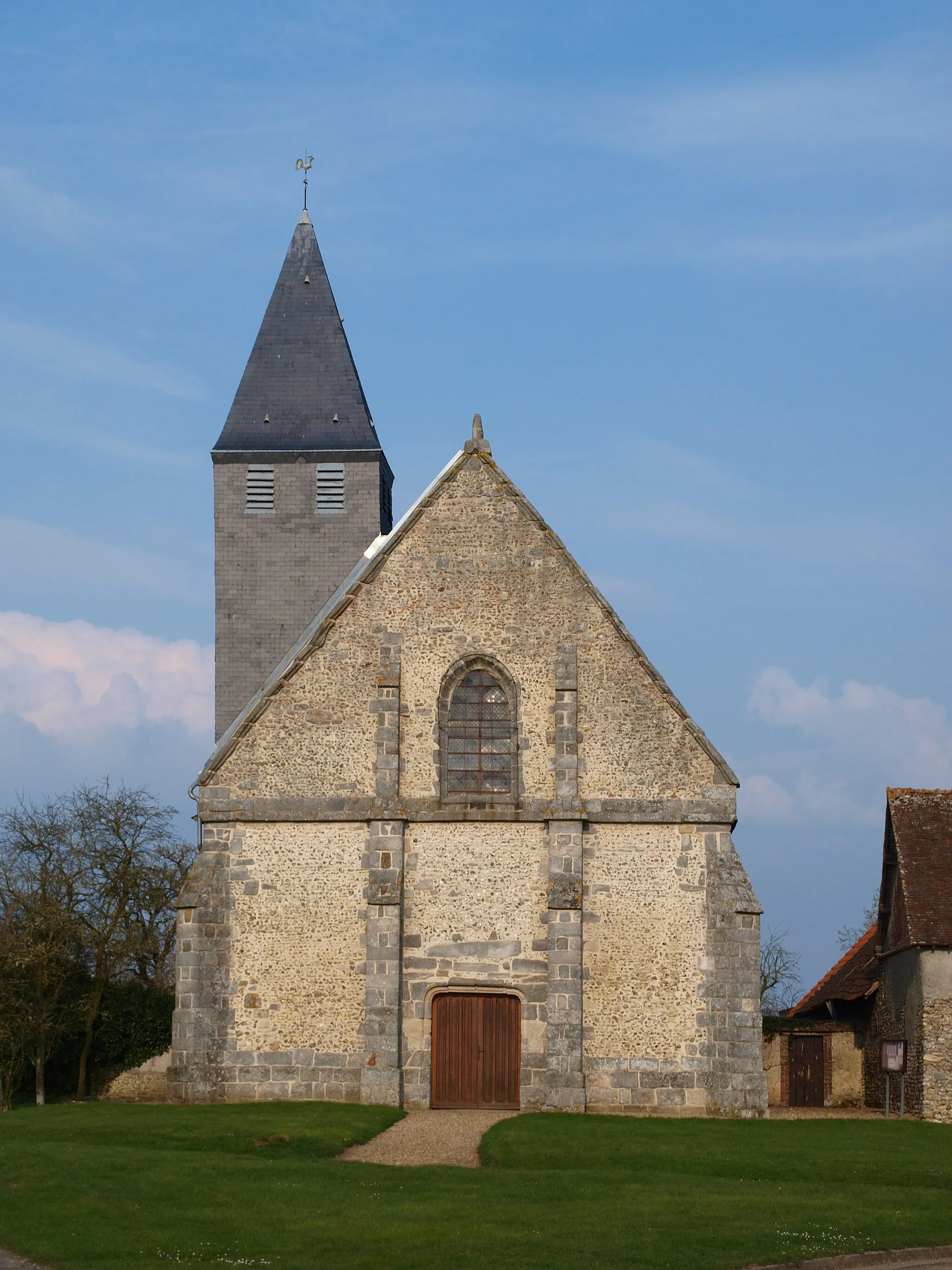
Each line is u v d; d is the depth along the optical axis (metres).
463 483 32.34
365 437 41.53
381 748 31.00
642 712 31.11
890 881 34.72
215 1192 21.03
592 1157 24.64
